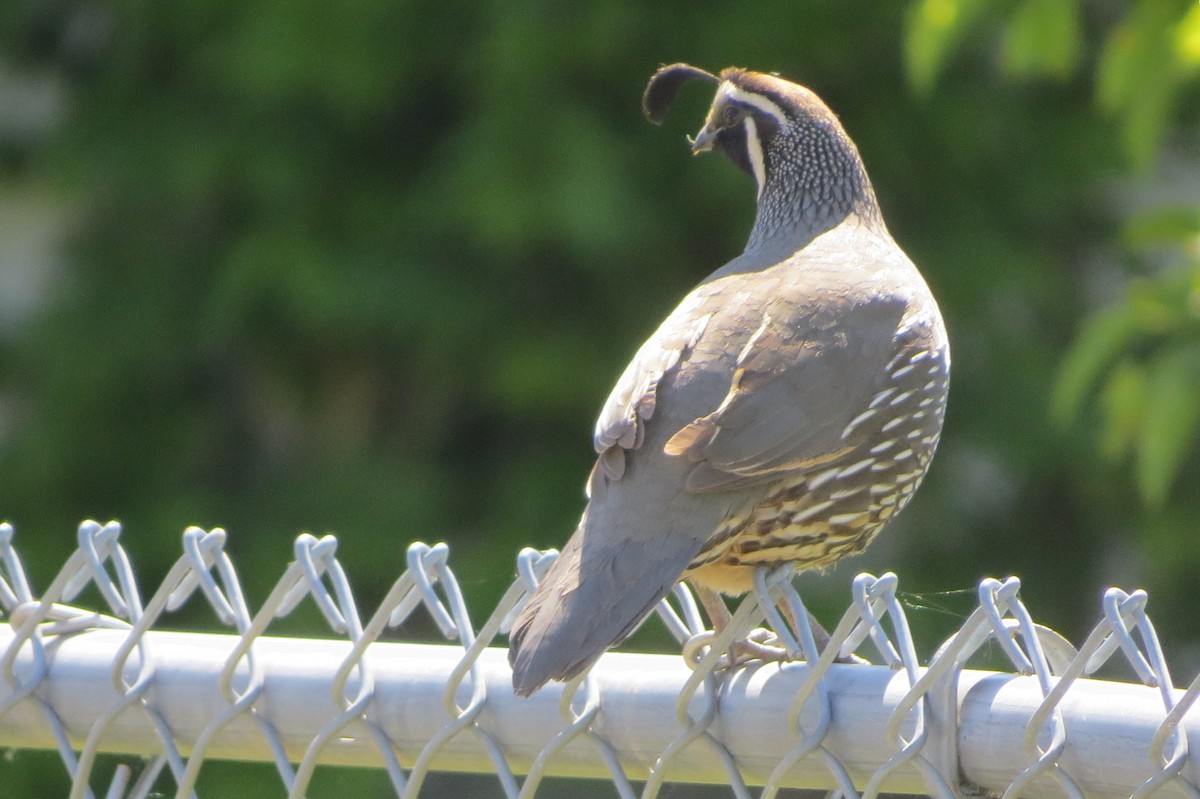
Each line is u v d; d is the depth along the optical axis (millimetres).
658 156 13328
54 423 14602
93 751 4238
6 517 14562
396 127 14000
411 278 13461
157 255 14586
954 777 3447
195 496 14445
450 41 13461
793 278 5844
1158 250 15086
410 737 4004
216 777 11992
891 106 13930
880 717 3525
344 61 13211
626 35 12836
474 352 13766
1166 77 7395
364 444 14977
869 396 5508
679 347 5461
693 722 3744
